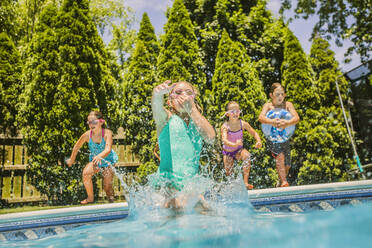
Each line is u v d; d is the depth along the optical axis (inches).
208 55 293.4
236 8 317.4
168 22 255.6
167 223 52.3
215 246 36.6
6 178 212.8
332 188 101.3
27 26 346.6
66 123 200.2
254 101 242.8
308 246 32.9
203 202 61.5
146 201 64.4
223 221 51.5
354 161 259.1
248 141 229.6
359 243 32.9
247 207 68.4
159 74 244.2
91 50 216.1
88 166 134.5
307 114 258.7
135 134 233.3
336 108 275.0
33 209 146.2
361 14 350.3
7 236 69.0
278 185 153.2
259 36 305.1
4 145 211.5
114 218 83.7
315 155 251.9
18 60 216.4
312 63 295.4
